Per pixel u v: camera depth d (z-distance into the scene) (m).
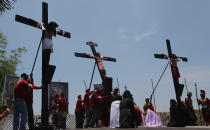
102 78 12.33
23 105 5.95
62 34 7.74
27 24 6.95
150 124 10.14
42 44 7.02
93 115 10.36
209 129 6.05
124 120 7.05
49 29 7.19
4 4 8.80
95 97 10.55
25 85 6.06
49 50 6.96
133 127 7.05
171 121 9.52
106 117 10.45
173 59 13.35
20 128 5.82
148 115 10.34
